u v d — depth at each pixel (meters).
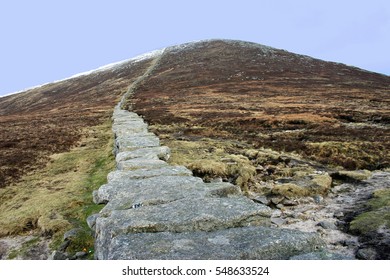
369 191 11.81
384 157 17.27
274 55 122.19
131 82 95.94
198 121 35.41
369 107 42.72
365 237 7.91
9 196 14.89
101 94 85.81
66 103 83.25
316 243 6.12
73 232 10.16
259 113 40.38
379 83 82.69
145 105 54.53
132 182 9.76
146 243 6.12
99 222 7.41
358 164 16.31
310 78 87.31
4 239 10.98
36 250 9.99
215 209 7.30
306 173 14.36
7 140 29.47
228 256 5.57
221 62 111.69
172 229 6.70
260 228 6.59
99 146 24.58
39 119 48.59
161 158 14.59
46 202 13.35
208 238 6.28
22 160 21.39
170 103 55.94
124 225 6.76
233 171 14.52
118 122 28.91
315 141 23.17
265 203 11.20
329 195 11.77
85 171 18.12
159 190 8.84
